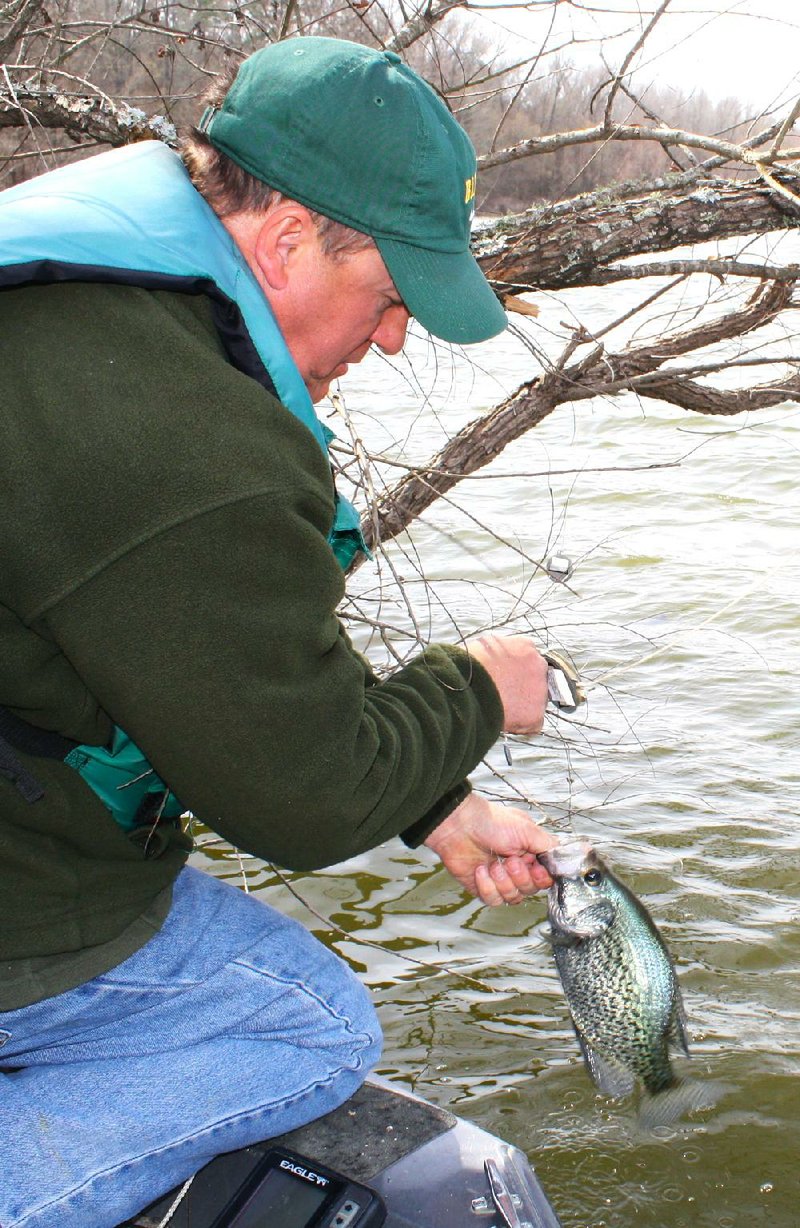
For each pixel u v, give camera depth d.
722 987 4.25
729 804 5.46
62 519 1.66
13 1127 2.06
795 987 4.25
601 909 2.73
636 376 4.44
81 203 1.77
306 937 2.34
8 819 1.92
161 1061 2.16
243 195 1.92
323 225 1.91
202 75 4.42
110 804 2.00
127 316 1.72
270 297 1.96
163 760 1.80
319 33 4.47
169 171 1.92
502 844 2.61
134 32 4.79
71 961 2.03
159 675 1.71
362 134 1.86
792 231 4.12
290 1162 2.24
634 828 5.26
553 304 13.70
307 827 1.89
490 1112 3.71
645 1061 2.88
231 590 1.71
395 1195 2.21
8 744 1.87
